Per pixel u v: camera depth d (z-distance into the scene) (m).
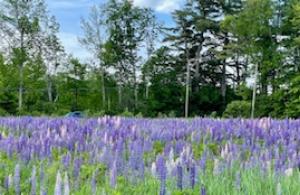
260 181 6.97
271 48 57.97
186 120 17.81
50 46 67.69
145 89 77.38
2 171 7.88
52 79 72.81
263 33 59.38
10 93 60.56
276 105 54.62
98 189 6.64
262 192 6.66
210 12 75.75
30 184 6.92
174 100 70.12
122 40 75.38
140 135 11.74
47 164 8.34
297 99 50.16
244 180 6.86
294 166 8.23
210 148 11.59
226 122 15.19
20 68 61.84
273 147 10.83
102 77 71.94
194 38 75.94
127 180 7.32
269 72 59.97
